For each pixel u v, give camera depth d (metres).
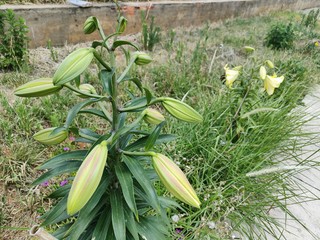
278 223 0.67
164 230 0.45
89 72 1.05
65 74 0.26
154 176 0.44
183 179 0.29
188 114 0.32
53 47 1.29
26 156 0.72
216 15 2.14
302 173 0.87
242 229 0.62
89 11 1.33
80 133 0.36
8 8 1.08
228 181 0.73
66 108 0.90
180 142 0.77
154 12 1.66
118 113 0.34
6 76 0.99
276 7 2.88
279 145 0.86
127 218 0.38
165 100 0.32
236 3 2.27
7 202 0.64
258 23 2.25
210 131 0.81
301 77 1.32
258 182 0.73
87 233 0.44
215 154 0.76
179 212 0.66
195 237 0.59
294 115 0.98
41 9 1.18
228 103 0.91
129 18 1.53
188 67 1.24
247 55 1.54
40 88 0.30
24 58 1.05
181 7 1.81
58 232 0.44
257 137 0.85
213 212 0.61
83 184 0.26
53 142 0.35
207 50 1.52
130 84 1.03
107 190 0.41
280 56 1.53
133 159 0.34
